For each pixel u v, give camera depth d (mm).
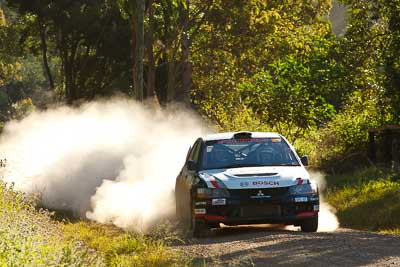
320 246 22969
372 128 53906
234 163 30031
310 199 28312
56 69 157875
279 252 22234
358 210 35375
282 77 62031
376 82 57094
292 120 61406
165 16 99938
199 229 28438
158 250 23234
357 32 56688
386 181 42188
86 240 26688
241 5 95562
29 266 17312
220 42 99500
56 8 114188
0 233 19688
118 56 114625
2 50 132125
